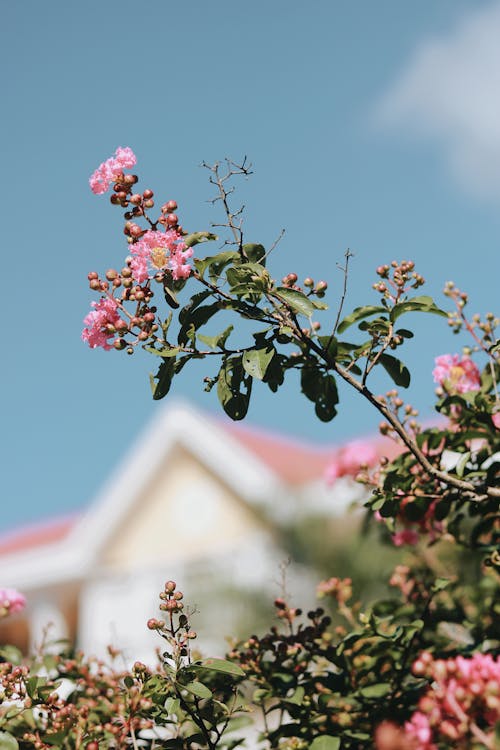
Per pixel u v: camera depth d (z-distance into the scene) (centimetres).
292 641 365
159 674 317
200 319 317
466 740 253
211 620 1167
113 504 2133
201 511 2016
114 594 2123
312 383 346
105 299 316
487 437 359
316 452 2116
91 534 2131
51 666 393
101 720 362
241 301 320
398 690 340
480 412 364
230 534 1942
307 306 312
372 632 339
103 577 2131
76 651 413
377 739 297
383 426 366
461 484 331
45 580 2164
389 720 333
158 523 2111
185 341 318
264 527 1809
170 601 306
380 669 347
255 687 364
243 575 1573
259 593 1165
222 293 319
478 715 256
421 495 355
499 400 366
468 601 427
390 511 357
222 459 1977
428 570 449
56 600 2192
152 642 1662
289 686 357
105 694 380
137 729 325
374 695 335
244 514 1931
